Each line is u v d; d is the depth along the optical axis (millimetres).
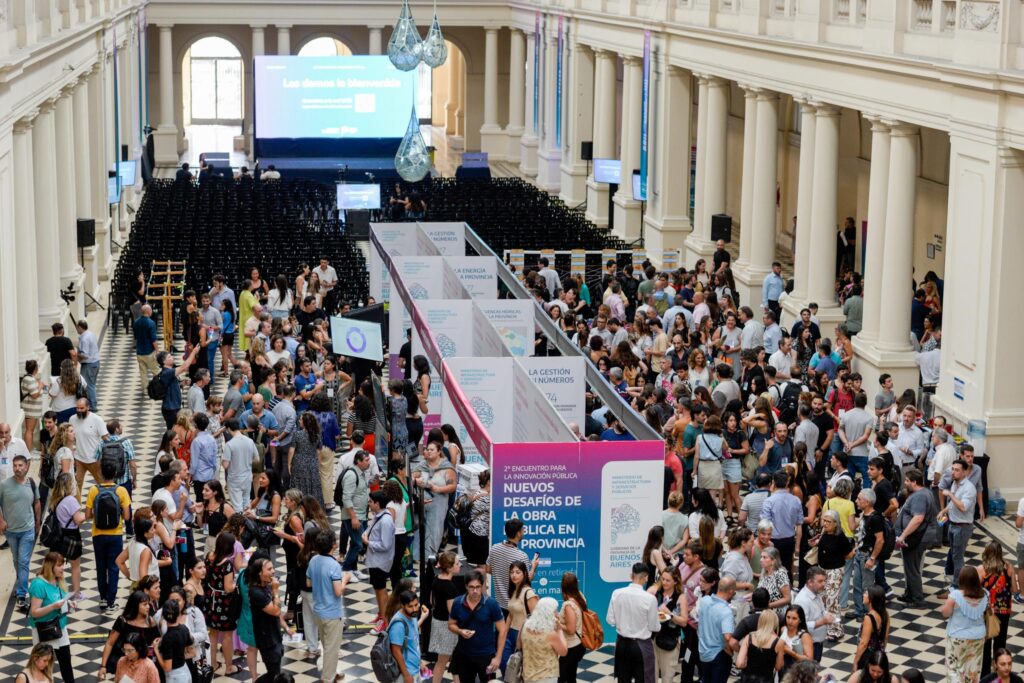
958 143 24891
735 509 23016
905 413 22906
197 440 22797
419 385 25828
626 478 18844
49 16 30500
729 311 29812
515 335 27641
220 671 18422
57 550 19938
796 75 32750
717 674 16672
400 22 34844
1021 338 23875
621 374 25984
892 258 28109
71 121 35594
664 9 43062
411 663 16344
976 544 22859
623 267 39312
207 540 20281
